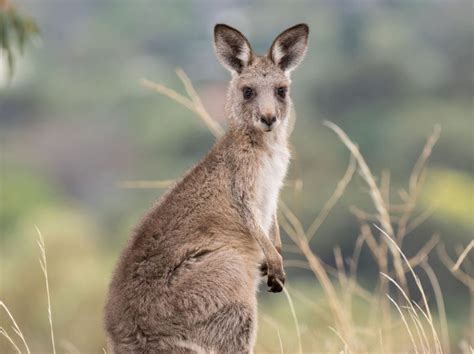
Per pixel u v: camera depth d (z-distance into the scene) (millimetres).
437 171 51688
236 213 11789
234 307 11070
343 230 42688
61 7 108188
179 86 73688
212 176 11781
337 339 13844
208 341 10992
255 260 11914
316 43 74750
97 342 24375
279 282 11633
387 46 65812
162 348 10852
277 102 12250
